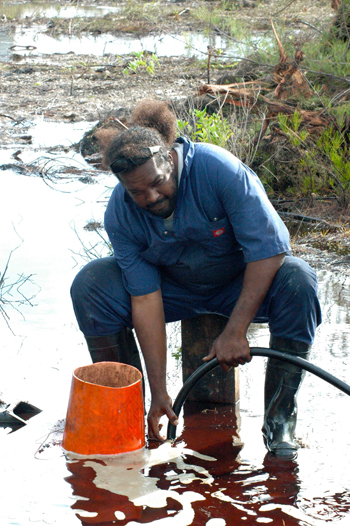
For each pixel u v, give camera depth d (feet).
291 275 8.85
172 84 37.09
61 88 38.11
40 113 33.17
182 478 8.21
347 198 20.03
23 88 38.40
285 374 8.96
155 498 7.75
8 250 16.74
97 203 20.80
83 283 9.56
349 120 22.00
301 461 8.56
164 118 9.05
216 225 8.96
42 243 17.25
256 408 10.21
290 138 21.25
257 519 7.34
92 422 8.67
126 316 9.75
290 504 7.63
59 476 8.23
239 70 28.81
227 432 9.45
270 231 8.65
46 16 65.10
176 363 11.64
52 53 48.70
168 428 9.28
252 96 24.40
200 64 40.91
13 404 9.87
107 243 16.88
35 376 10.96
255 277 8.71
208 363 8.99
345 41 28.17
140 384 8.95
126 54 46.88
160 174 8.32
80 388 8.70
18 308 13.71
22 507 7.56
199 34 52.16
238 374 10.43
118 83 38.42
